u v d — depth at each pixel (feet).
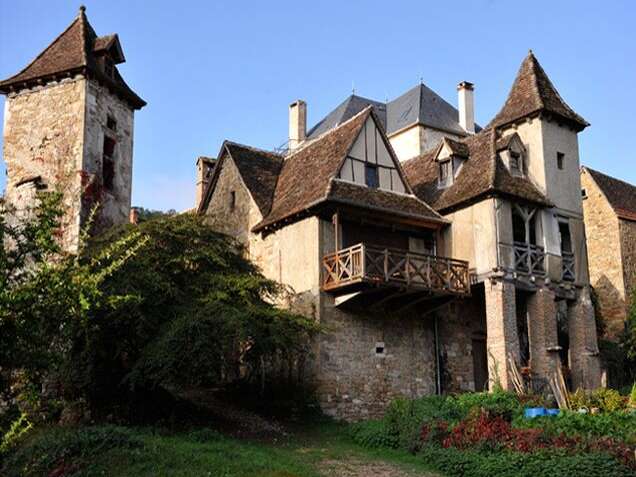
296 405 57.77
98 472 34.91
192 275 53.47
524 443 41.98
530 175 72.02
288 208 65.62
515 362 63.26
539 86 74.64
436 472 41.45
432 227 67.72
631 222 98.63
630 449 39.14
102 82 64.90
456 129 115.96
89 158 61.93
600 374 71.26
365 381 60.95
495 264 64.59
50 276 26.14
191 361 45.47
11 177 63.31
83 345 48.21
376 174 67.00
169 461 36.78
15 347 25.54
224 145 75.92
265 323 50.37
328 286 59.88
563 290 70.08
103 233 54.90
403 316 65.21
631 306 86.22
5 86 65.05
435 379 65.77
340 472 40.04
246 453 41.06
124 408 50.98
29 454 36.99
